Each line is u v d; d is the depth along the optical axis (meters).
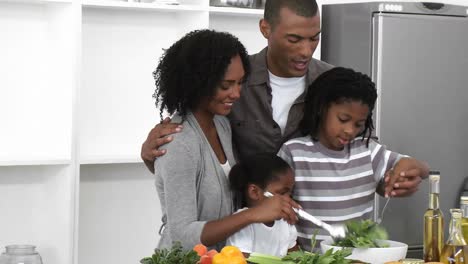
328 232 2.50
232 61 2.28
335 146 2.54
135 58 3.74
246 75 2.38
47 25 3.50
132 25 3.72
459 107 3.89
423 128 3.81
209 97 2.29
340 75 2.50
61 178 3.39
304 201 2.53
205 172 2.29
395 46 3.73
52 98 3.47
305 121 2.58
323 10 3.94
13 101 3.46
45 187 3.51
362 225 2.28
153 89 3.78
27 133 3.49
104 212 3.71
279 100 2.67
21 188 3.51
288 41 2.55
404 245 2.24
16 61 3.46
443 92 3.85
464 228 2.24
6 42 3.44
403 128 3.76
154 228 3.83
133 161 3.52
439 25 3.82
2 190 3.47
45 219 3.52
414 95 3.78
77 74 3.34
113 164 3.71
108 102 3.68
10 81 3.46
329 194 2.53
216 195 2.30
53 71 3.46
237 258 1.83
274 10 2.58
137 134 3.75
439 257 2.22
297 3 2.54
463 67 3.89
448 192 3.89
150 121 3.78
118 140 3.71
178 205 2.23
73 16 3.31
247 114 2.68
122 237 3.76
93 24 3.63
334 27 3.89
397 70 3.74
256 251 2.33
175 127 2.29
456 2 4.40
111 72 3.68
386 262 2.12
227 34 2.33
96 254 3.71
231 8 3.70
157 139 2.29
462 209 2.26
